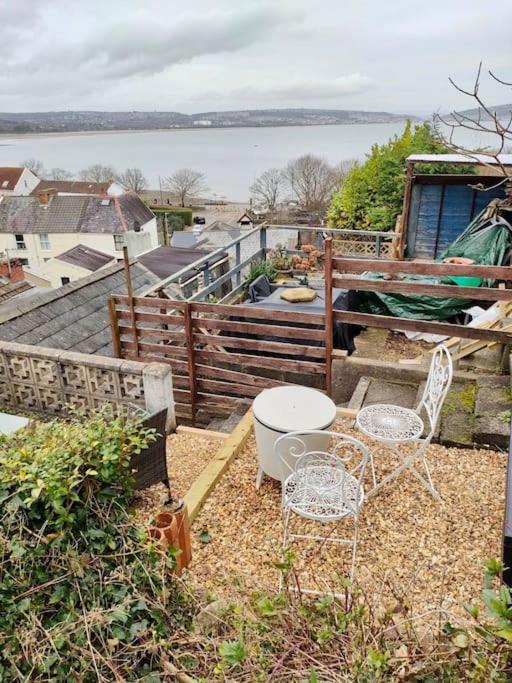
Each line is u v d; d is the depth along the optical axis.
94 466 2.07
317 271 8.18
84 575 1.95
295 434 2.63
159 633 1.95
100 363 4.22
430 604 2.32
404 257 8.62
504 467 3.36
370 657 1.51
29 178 42.00
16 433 2.47
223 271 9.26
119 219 29.88
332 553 2.79
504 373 4.29
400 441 2.91
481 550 2.73
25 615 1.80
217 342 4.89
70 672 1.76
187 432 4.38
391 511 3.07
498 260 6.23
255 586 2.31
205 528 3.05
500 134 3.76
